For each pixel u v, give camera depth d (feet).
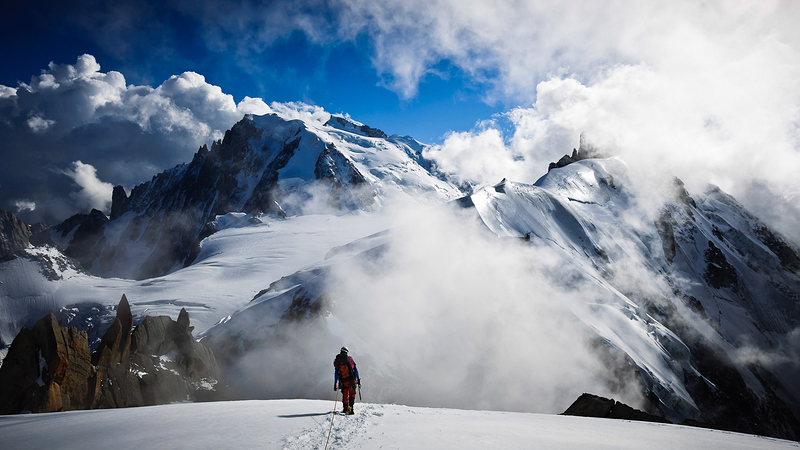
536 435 32.83
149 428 31.45
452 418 39.42
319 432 29.25
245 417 35.17
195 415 36.99
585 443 31.09
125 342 104.99
